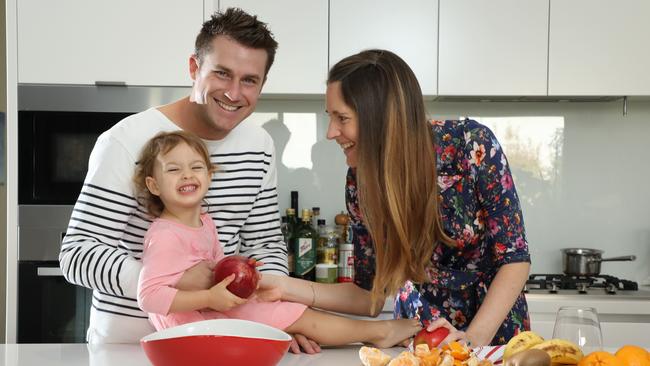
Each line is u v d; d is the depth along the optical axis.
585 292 3.04
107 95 2.96
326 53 3.10
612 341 2.92
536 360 1.05
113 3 2.96
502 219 1.58
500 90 3.13
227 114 1.63
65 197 2.96
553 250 3.49
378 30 3.11
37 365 1.31
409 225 1.50
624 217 3.48
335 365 1.35
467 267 1.68
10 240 2.92
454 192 1.60
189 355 1.10
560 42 3.13
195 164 1.60
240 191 1.75
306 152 3.49
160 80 2.97
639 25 3.13
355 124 1.47
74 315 2.93
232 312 1.51
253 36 1.58
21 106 2.93
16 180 2.93
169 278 1.47
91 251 1.49
